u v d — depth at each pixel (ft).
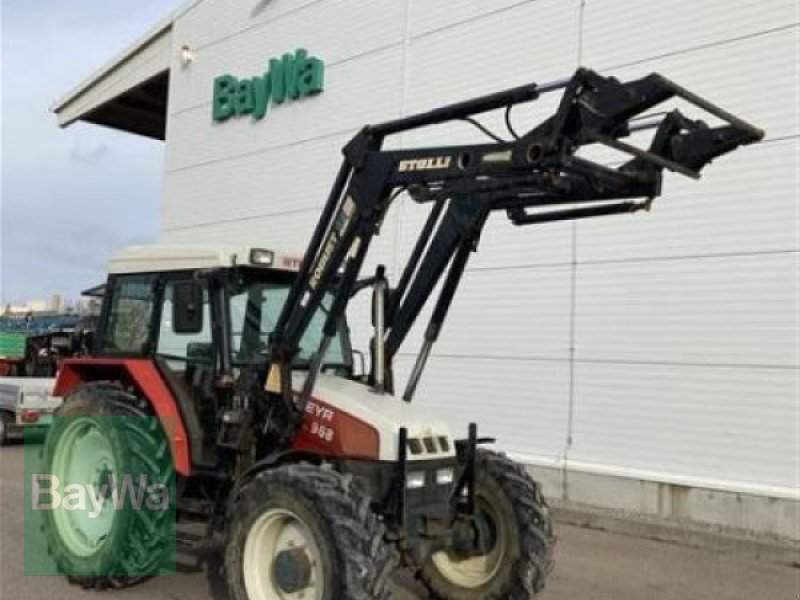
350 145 16.61
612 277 31.35
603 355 31.45
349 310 38.81
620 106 13.08
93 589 18.65
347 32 42.63
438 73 38.14
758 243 27.78
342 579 13.89
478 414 35.19
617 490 30.32
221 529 17.98
